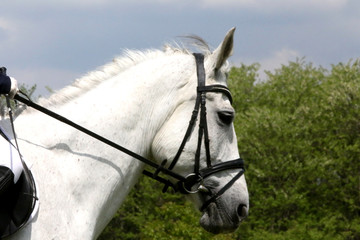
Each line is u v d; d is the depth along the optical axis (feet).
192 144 24.48
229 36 24.88
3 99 23.79
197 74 25.08
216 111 24.85
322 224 147.84
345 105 179.52
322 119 184.34
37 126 23.12
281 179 162.71
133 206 154.71
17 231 21.33
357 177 164.35
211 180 24.89
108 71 25.02
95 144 23.49
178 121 24.58
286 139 164.04
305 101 199.21
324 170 165.48
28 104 22.89
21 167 21.39
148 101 24.56
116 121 23.90
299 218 148.15
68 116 23.68
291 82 218.38
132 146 24.14
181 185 24.86
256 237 138.92
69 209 22.45
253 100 210.38
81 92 24.41
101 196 23.38
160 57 25.67
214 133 24.76
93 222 23.12
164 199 147.33
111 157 23.66
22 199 21.33
